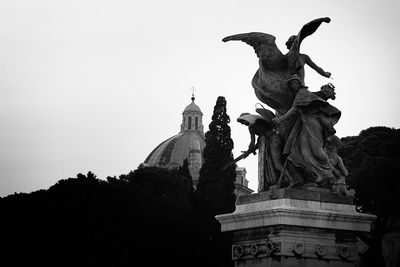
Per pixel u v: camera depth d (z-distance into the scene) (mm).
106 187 86375
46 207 84938
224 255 77625
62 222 83625
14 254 83375
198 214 80375
